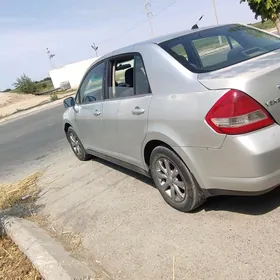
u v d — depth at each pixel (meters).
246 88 2.85
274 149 2.82
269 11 12.29
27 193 5.91
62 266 3.26
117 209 4.36
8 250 3.99
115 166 5.93
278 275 2.62
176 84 3.44
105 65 4.77
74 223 4.35
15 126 17.66
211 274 2.82
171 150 3.53
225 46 3.85
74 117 6.05
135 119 3.96
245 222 3.31
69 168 6.63
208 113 3.00
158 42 3.93
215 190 3.26
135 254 3.36
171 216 3.80
